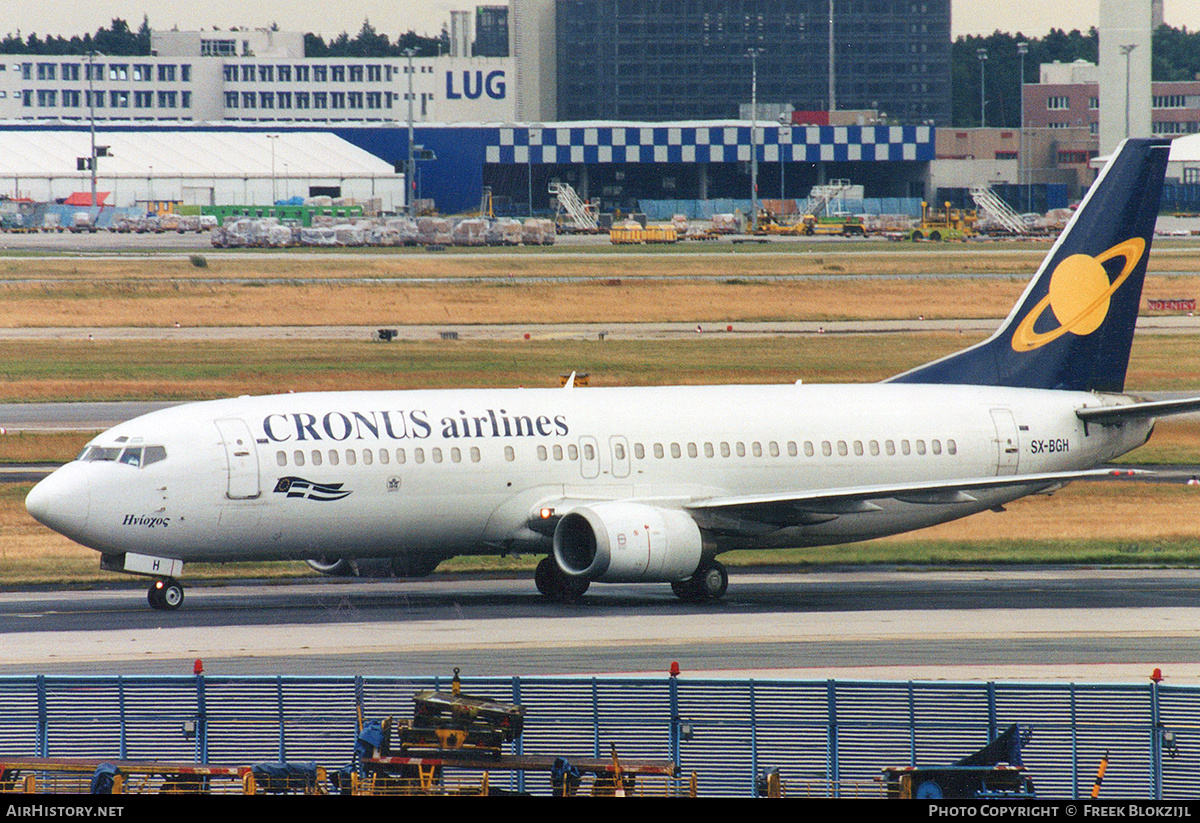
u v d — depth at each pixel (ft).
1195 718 366.02
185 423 560.20
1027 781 329.11
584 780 334.44
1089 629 521.65
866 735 358.43
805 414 653.71
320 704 371.97
